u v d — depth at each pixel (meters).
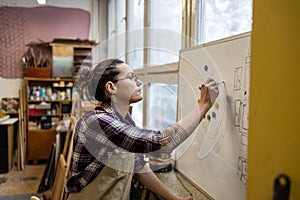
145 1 3.40
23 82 5.70
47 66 5.55
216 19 2.03
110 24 5.60
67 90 5.60
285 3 0.64
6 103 5.62
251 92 0.73
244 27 1.70
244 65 1.25
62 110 5.55
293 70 0.62
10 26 5.63
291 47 0.63
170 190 1.62
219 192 1.44
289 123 0.63
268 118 0.68
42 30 5.82
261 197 0.70
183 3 2.41
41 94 5.51
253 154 0.72
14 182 4.40
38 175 4.75
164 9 3.01
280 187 0.63
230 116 1.35
